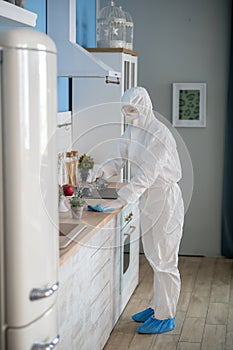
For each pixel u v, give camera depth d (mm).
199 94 6762
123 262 5031
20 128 2367
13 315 2449
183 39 6750
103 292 4359
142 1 6770
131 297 5449
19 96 2354
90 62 4711
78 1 5691
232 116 6660
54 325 2721
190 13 6711
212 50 6715
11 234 2404
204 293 5605
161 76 6828
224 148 6762
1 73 2346
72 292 3537
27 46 2367
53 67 2545
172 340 4555
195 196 6883
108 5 6156
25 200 2408
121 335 4645
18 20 3348
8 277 2432
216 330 4734
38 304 2545
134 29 6816
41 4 4715
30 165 2420
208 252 6910
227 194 6762
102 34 5742
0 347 2467
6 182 2383
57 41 4801
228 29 6664
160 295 4660
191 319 4957
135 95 4500
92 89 5559
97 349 4230
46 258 2578
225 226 6805
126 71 5711
